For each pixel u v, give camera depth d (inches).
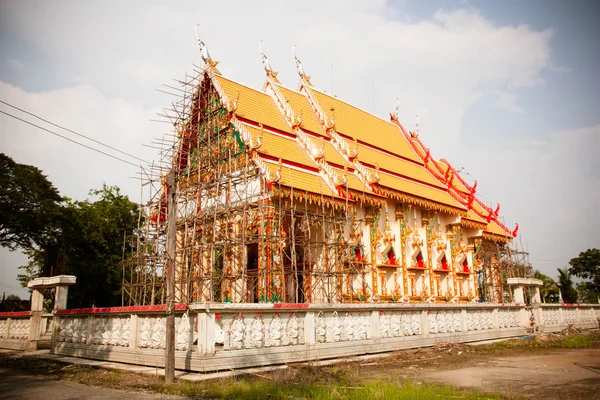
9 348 1058.1
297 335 739.4
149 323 743.1
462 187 1963.6
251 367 661.3
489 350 956.6
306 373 634.8
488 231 1822.1
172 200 644.1
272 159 1106.1
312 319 759.7
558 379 607.8
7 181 1648.6
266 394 501.0
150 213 1309.1
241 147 1138.0
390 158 1588.3
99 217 1850.4
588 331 1427.2
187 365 639.8
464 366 738.8
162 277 1249.4
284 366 686.5
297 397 493.7
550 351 946.7
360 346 824.3
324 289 1067.3
